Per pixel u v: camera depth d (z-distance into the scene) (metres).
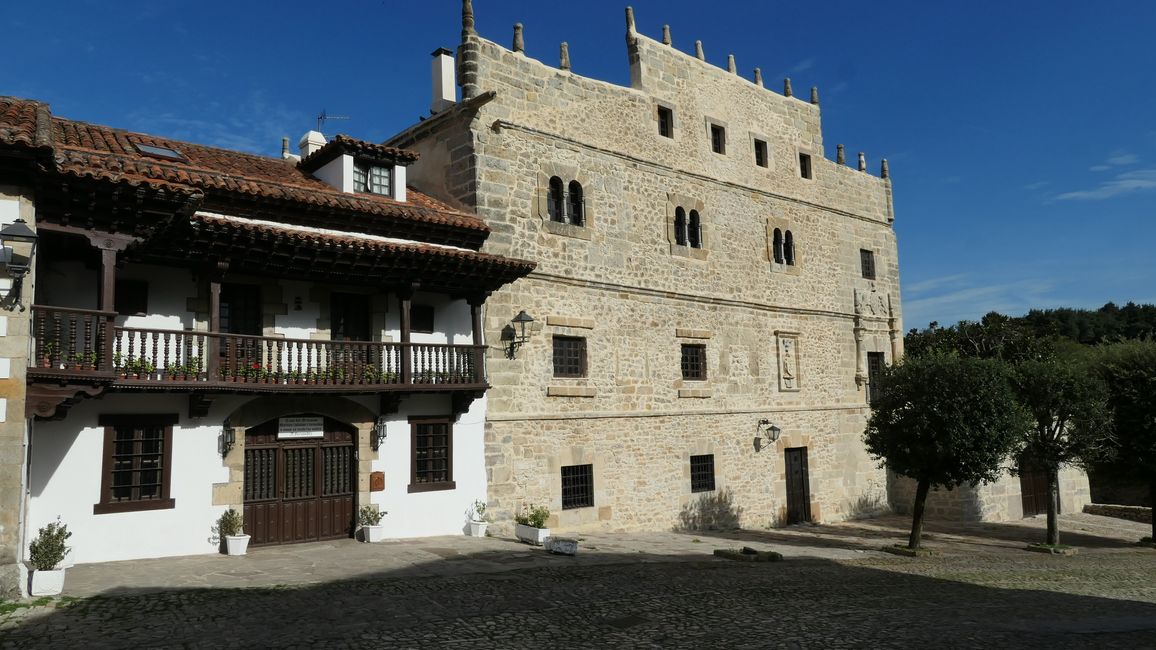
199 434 13.12
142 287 12.84
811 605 11.21
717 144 22.97
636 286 19.78
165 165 12.98
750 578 13.51
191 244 12.19
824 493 24.44
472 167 16.89
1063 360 23.53
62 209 10.49
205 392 12.49
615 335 19.20
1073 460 21.30
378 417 15.11
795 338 24.30
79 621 8.66
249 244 12.54
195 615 9.09
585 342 18.56
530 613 9.94
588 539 17.25
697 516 20.55
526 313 16.56
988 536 22.44
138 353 12.48
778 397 23.38
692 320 21.17
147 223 11.22
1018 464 21.28
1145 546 21.94
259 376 12.88
